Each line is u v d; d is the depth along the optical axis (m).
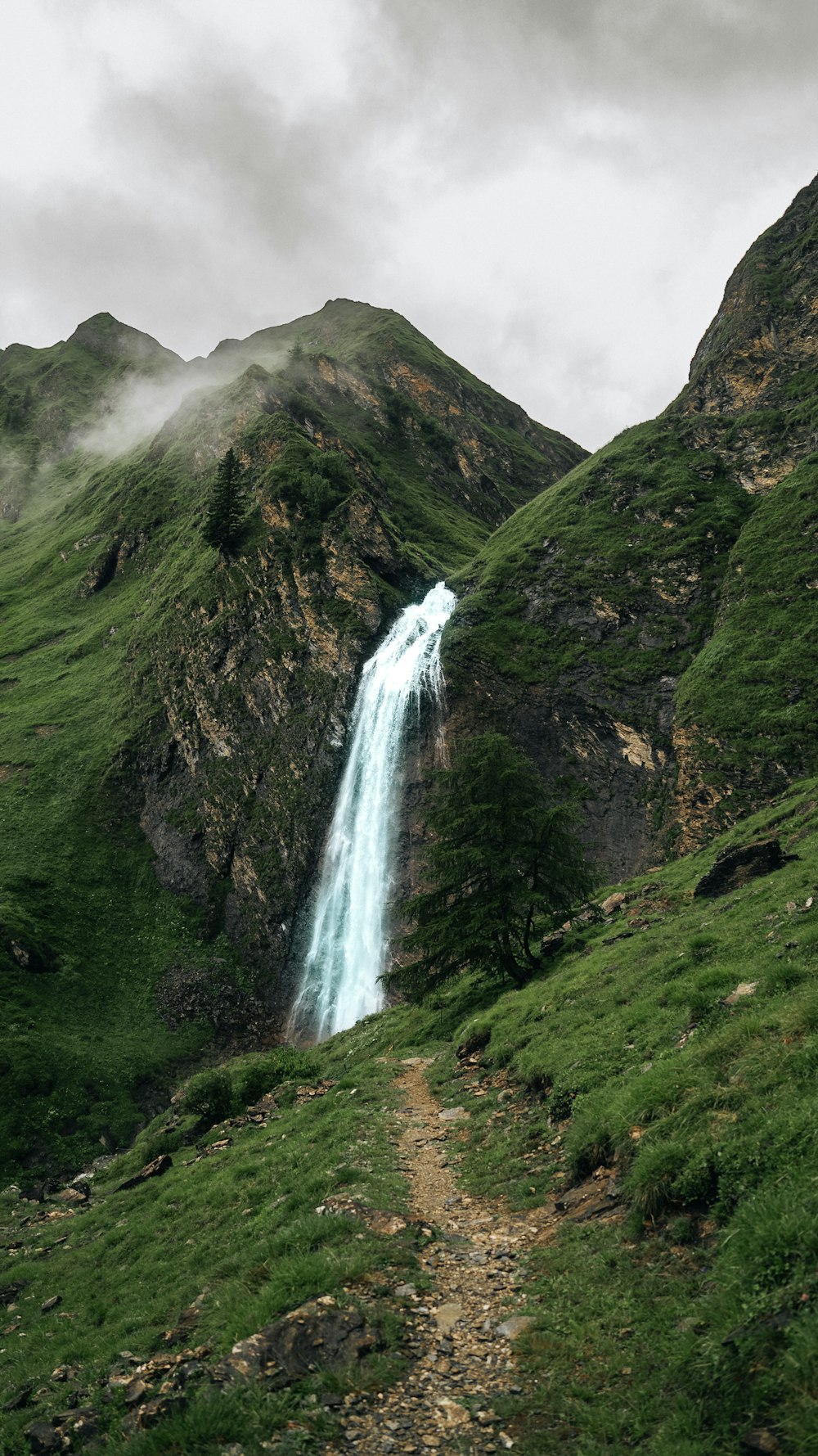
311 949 83.62
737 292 107.12
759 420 91.44
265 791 92.69
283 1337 9.77
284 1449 7.91
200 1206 22.72
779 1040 12.73
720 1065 13.07
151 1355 13.98
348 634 94.19
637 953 25.91
